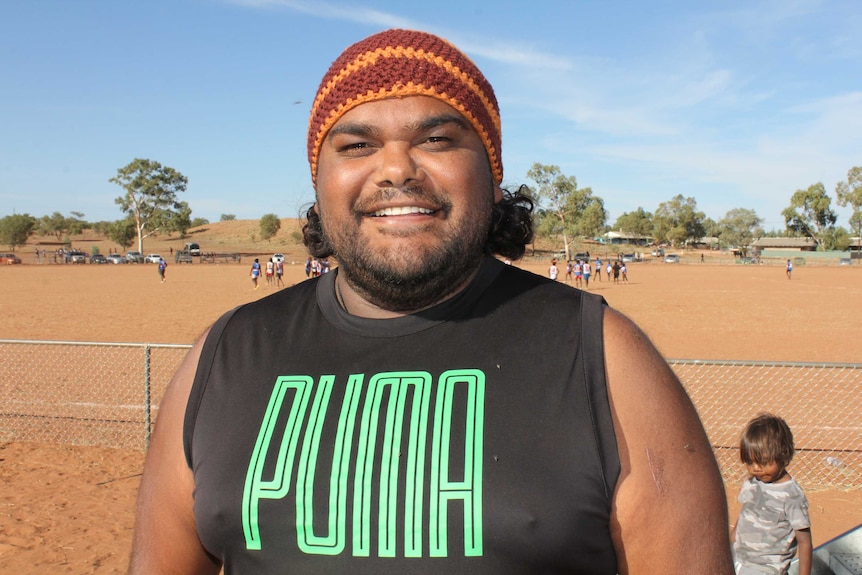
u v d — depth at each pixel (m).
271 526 1.25
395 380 1.31
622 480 1.20
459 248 1.37
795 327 17.70
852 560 3.06
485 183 1.44
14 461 6.54
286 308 1.57
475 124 1.42
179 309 21.98
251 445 1.32
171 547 1.49
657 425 1.23
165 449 1.51
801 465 6.32
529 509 1.14
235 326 1.56
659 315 20.94
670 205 152.75
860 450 6.70
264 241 130.12
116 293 29.64
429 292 1.39
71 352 12.09
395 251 1.35
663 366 1.31
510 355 1.29
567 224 93.88
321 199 1.48
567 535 1.14
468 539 1.15
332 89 1.42
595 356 1.27
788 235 131.88
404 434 1.24
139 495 1.55
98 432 7.42
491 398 1.25
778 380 9.78
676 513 1.19
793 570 3.33
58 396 8.85
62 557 4.64
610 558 1.20
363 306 1.48
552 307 1.36
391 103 1.38
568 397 1.23
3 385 9.43
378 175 1.37
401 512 1.19
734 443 6.89
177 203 102.62
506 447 1.20
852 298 28.31
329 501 1.22
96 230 163.12
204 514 1.32
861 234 124.69
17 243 110.12
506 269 1.52
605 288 35.94
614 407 1.23
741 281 43.44
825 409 8.17
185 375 1.55
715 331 16.81
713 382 9.64
